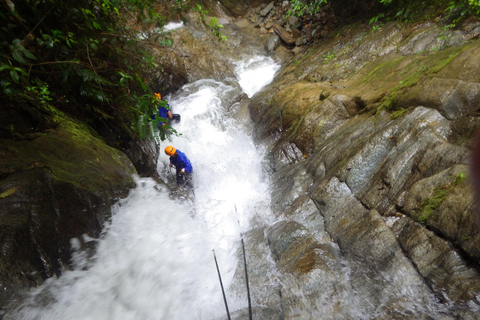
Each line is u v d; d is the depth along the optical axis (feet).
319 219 14.76
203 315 11.44
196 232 15.40
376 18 27.81
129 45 15.89
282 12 42.98
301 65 32.19
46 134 12.64
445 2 23.41
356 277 11.28
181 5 14.56
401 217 12.00
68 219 10.99
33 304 9.18
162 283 12.35
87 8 12.81
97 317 10.41
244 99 32.17
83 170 12.70
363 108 19.98
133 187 14.89
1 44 10.62
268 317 10.84
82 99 15.85
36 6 11.81
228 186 22.58
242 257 14.19
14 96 11.74
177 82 33.76
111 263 11.64
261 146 25.80
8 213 9.59
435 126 13.52
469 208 9.77
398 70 20.70
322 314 10.45
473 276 9.12
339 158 16.90
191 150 28.04
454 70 14.26
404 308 9.54
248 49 39.60
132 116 17.25
